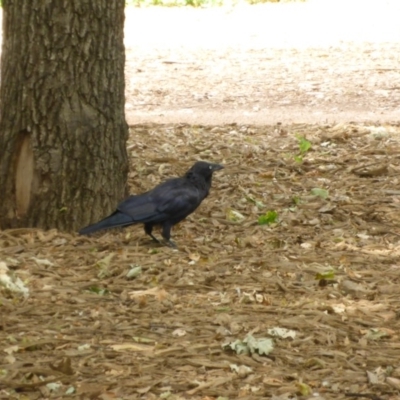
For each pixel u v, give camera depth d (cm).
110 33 1246
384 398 777
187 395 774
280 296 1038
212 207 1424
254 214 1398
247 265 1144
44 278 1077
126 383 793
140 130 1992
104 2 1231
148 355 853
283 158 1731
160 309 982
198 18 3959
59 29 1218
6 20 1241
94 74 1242
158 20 3928
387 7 4041
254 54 3259
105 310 977
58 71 1227
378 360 851
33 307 975
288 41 3484
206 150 1797
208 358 849
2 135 1251
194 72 2970
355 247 1237
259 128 2041
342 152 1773
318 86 2725
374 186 1551
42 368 814
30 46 1223
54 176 1244
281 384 797
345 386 801
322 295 1040
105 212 1273
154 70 3003
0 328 914
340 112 2333
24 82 1230
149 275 1097
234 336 902
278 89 2694
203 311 977
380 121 2134
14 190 1255
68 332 908
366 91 2642
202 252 1202
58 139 1240
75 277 1088
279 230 1317
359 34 3569
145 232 1262
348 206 1429
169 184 1229
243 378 810
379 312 984
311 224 1346
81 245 1215
